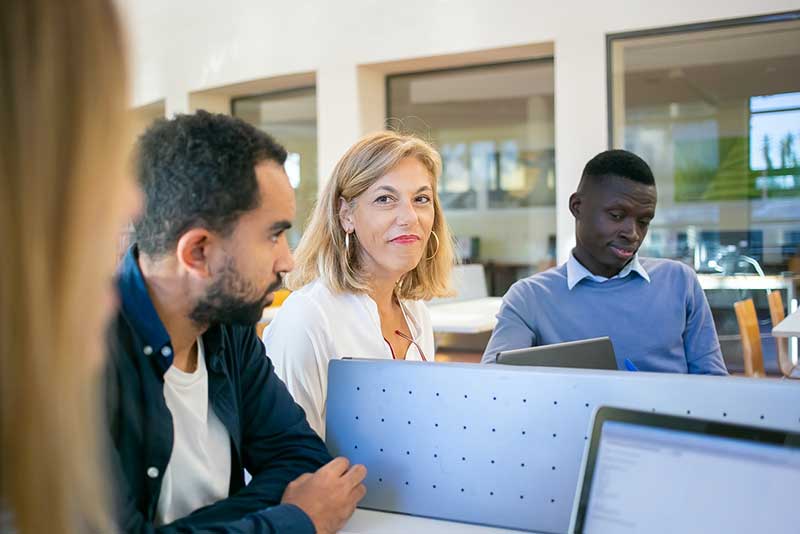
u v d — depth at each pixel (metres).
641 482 0.89
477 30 5.22
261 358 1.37
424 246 1.72
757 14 4.41
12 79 0.43
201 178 1.00
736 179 4.78
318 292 1.66
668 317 2.07
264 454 1.32
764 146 4.68
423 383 1.18
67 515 0.46
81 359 0.47
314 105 6.42
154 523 1.13
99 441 0.51
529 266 6.00
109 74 0.47
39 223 0.44
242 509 1.17
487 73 5.73
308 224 1.77
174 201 1.01
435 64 5.70
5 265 0.43
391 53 5.55
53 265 0.45
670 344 2.07
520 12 5.07
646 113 4.89
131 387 1.06
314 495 1.12
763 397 0.99
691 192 4.90
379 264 1.69
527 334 2.06
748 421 1.00
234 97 6.89
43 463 0.45
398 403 1.20
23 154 0.43
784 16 4.41
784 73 4.55
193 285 1.05
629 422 0.92
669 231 5.02
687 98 4.80
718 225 4.87
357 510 1.22
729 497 0.85
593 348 1.46
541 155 5.75
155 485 1.09
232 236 1.03
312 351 1.59
